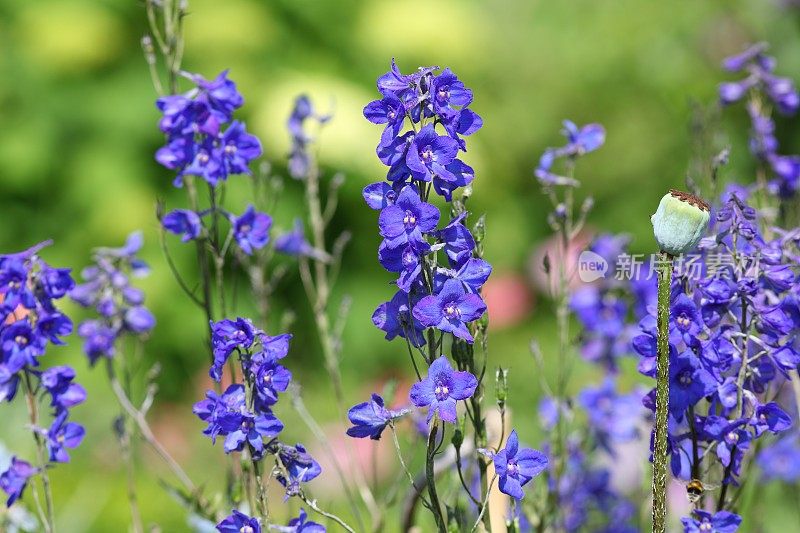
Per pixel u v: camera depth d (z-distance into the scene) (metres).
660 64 13.57
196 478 8.87
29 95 13.22
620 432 5.27
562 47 14.56
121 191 12.76
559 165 14.18
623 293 5.41
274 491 6.82
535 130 14.38
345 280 12.75
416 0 14.48
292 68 13.64
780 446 5.25
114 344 5.33
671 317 3.48
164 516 8.24
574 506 5.25
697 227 3.19
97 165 12.91
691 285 3.67
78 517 7.78
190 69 13.19
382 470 8.63
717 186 5.65
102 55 13.44
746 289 3.53
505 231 13.90
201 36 13.25
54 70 13.31
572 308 5.34
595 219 13.96
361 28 14.14
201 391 11.05
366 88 13.95
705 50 13.14
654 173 13.78
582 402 5.33
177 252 12.27
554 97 14.40
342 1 14.13
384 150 3.18
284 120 12.45
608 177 13.96
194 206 4.77
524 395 10.93
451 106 3.23
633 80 14.02
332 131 12.29
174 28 4.73
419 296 3.25
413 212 3.09
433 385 3.15
